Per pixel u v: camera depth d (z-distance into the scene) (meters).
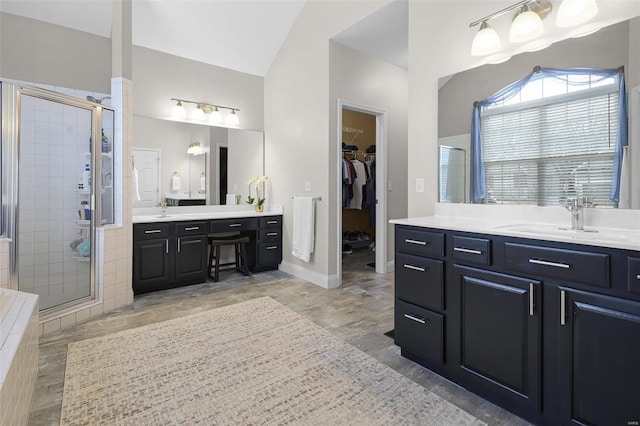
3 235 2.24
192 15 3.55
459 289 1.72
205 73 4.10
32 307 1.62
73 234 2.81
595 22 1.72
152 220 3.25
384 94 4.07
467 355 1.69
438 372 1.87
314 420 1.48
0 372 1.08
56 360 1.97
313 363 1.97
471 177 2.25
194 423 1.45
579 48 1.78
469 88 2.25
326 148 3.56
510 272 1.51
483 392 1.66
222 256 4.34
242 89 4.39
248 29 3.88
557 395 1.36
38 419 1.46
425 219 2.16
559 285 1.35
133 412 1.51
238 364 1.95
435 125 2.45
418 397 1.65
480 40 2.05
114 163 2.97
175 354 2.06
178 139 3.92
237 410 1.54
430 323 1.85
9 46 2.97
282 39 4.12
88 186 2.79
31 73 3.07
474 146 2.23
